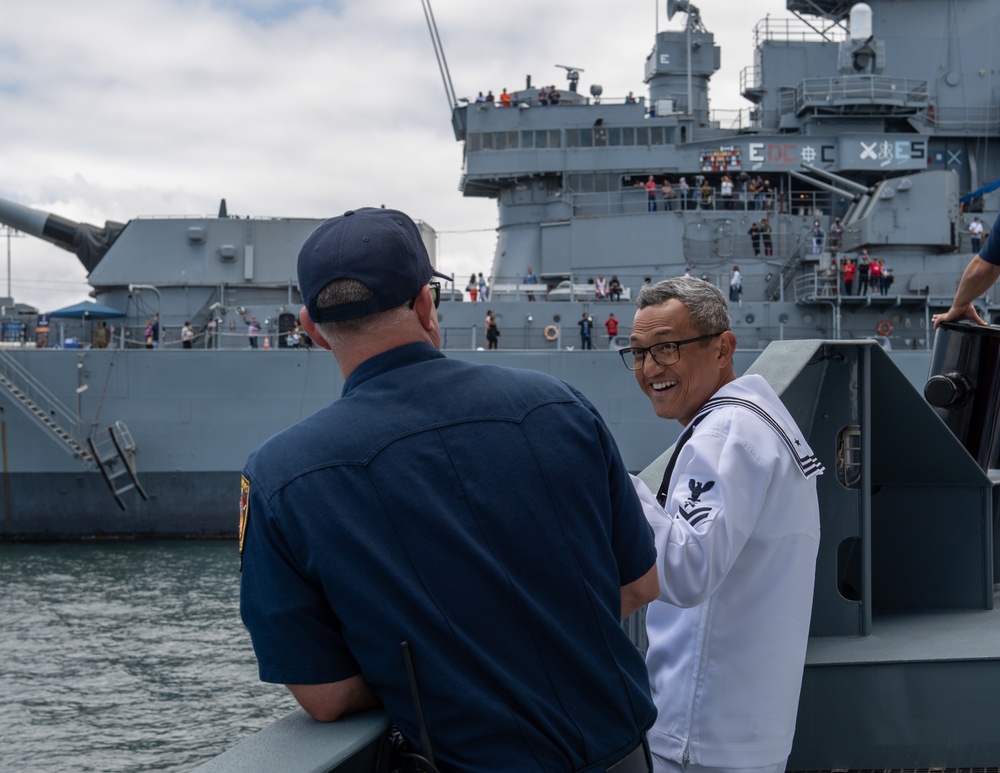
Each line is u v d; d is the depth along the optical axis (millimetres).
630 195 27359
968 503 3971
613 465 2035
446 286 25234
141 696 12375
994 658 3215
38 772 10273
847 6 28766
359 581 1761
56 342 26656
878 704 3191
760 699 2561
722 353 2842
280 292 26125
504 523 1837
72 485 22375
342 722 1863
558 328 24266
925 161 27234
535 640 1825
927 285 24906
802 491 2613
